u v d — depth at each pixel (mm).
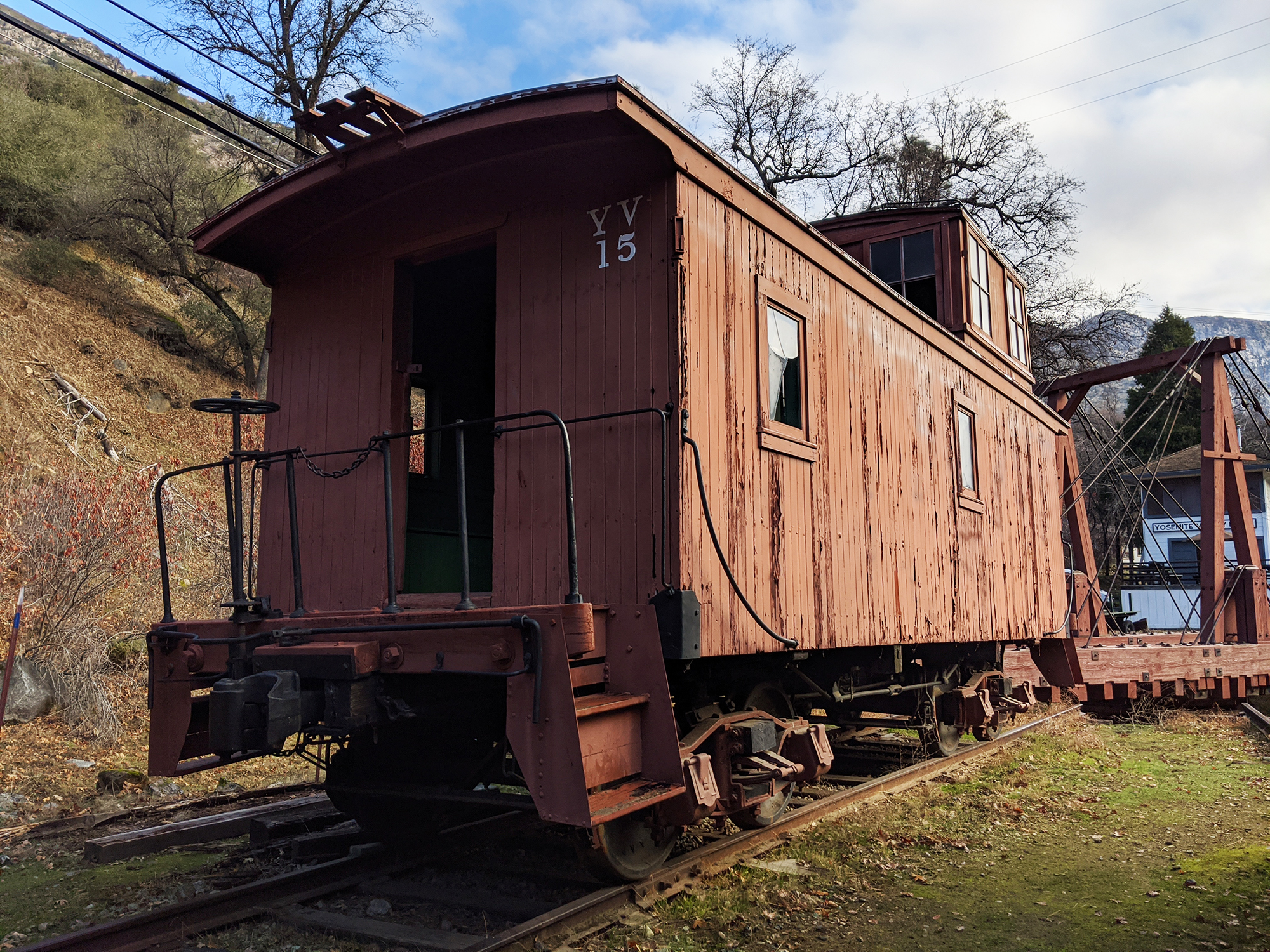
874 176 29062
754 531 4926
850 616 5934
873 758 8297
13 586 9172
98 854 5145
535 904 4227
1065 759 8500
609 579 4445
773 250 5438
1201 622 13320
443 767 5051
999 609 8805
